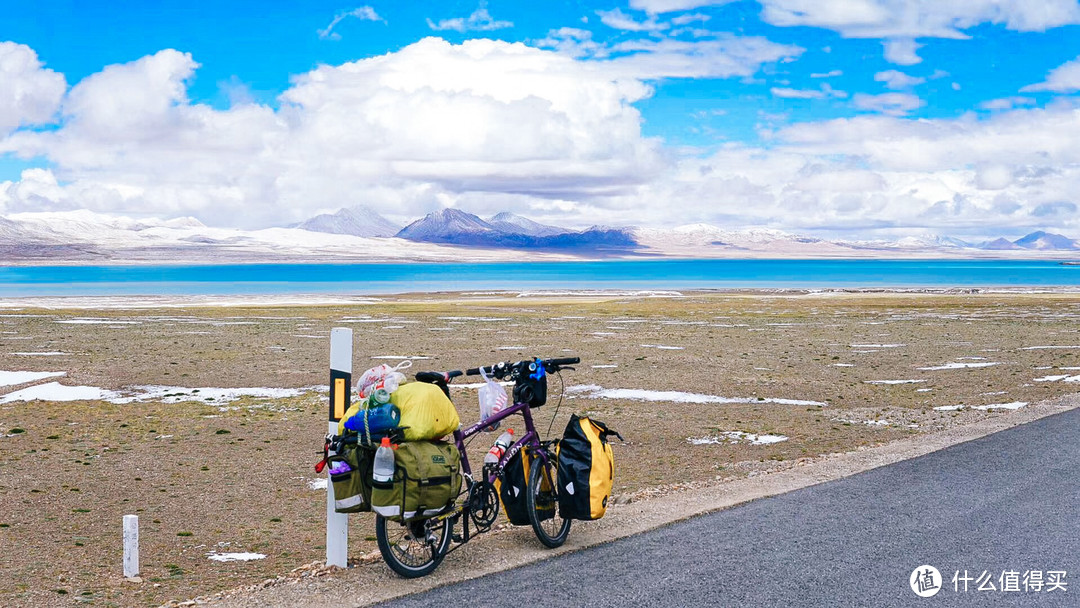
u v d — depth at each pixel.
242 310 60.38
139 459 12.71
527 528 7.40
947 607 5.35
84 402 18.56
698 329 39.91
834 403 17.67
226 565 7.61
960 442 11.30
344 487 5.95
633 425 15.32
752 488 8.79
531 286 151.12
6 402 18.58
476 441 13.82
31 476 11.56
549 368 6.85
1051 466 9.67
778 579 5.86
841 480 9.08
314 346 30.84
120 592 6.71
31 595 6.65
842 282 171.00
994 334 35.78
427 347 30.50
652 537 6.95
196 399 18.94
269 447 13.66
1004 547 6.59
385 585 5.91
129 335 35.69
